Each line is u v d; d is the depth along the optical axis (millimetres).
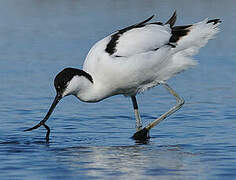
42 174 9227
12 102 14781
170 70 12469
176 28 12648
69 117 13625
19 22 25609
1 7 29297
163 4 29219
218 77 17406
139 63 11898
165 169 9477
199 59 19594
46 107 14453
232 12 26703
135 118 13281
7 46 21266
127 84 12133
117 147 11102
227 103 14625
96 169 9508
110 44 12023
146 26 12430
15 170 9461
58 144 11383
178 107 12523
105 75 11906
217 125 12672
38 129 12578
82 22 25266
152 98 15477
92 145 11281
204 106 14406
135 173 9250
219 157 10180
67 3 30547
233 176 9047
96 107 14586
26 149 10945
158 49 12109
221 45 21500
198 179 8930
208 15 25703
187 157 10211
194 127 12578
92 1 31078
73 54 19812
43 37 22719
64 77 11711
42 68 18188
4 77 17219
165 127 12695
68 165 9742
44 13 27703
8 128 12562
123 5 29438
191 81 17094
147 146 11156
